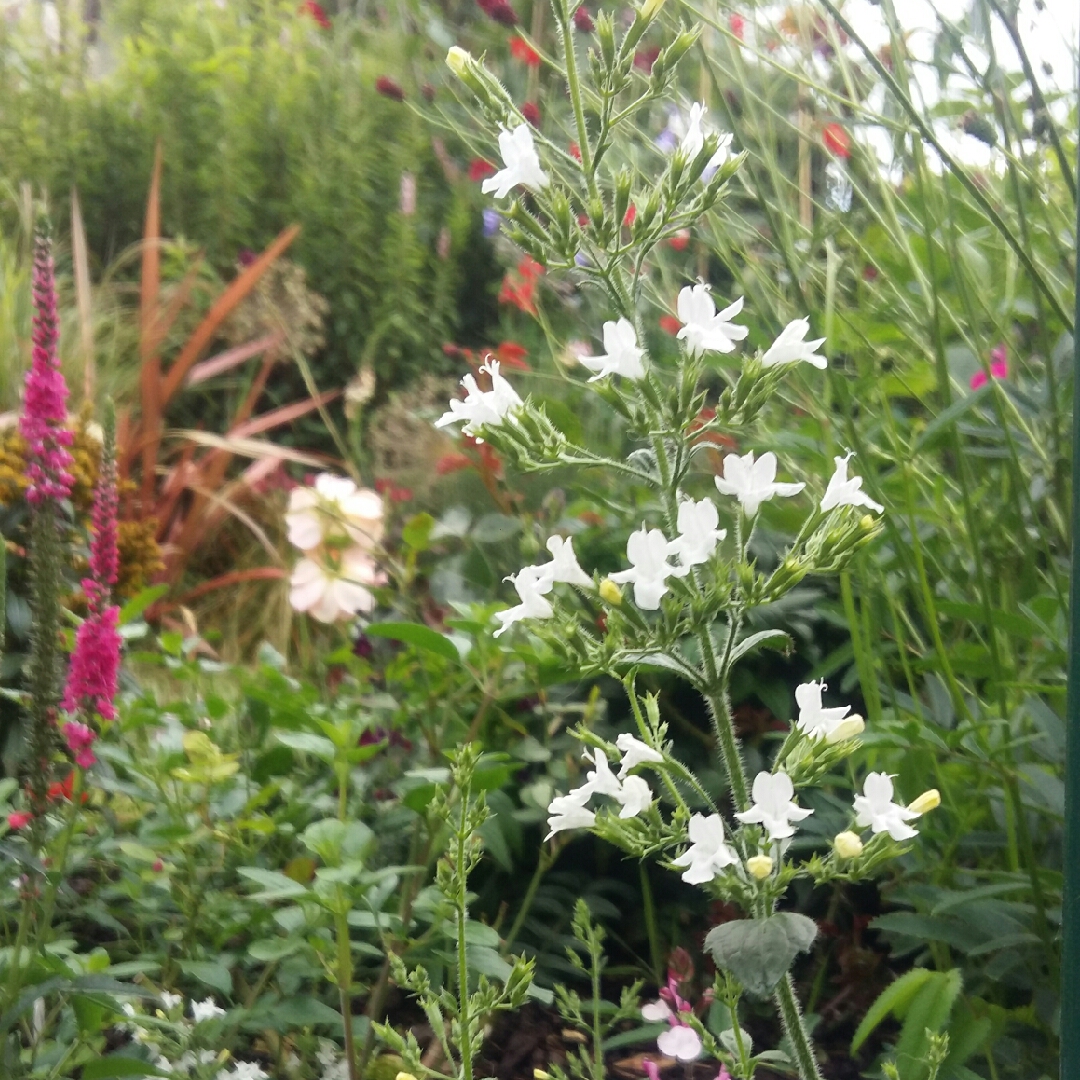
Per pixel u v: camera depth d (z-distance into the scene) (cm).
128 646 76
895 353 65
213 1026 43
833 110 60
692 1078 50
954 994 41
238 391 129
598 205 33
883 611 61
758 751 66
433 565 74
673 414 32
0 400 92
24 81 146
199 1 160
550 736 62
